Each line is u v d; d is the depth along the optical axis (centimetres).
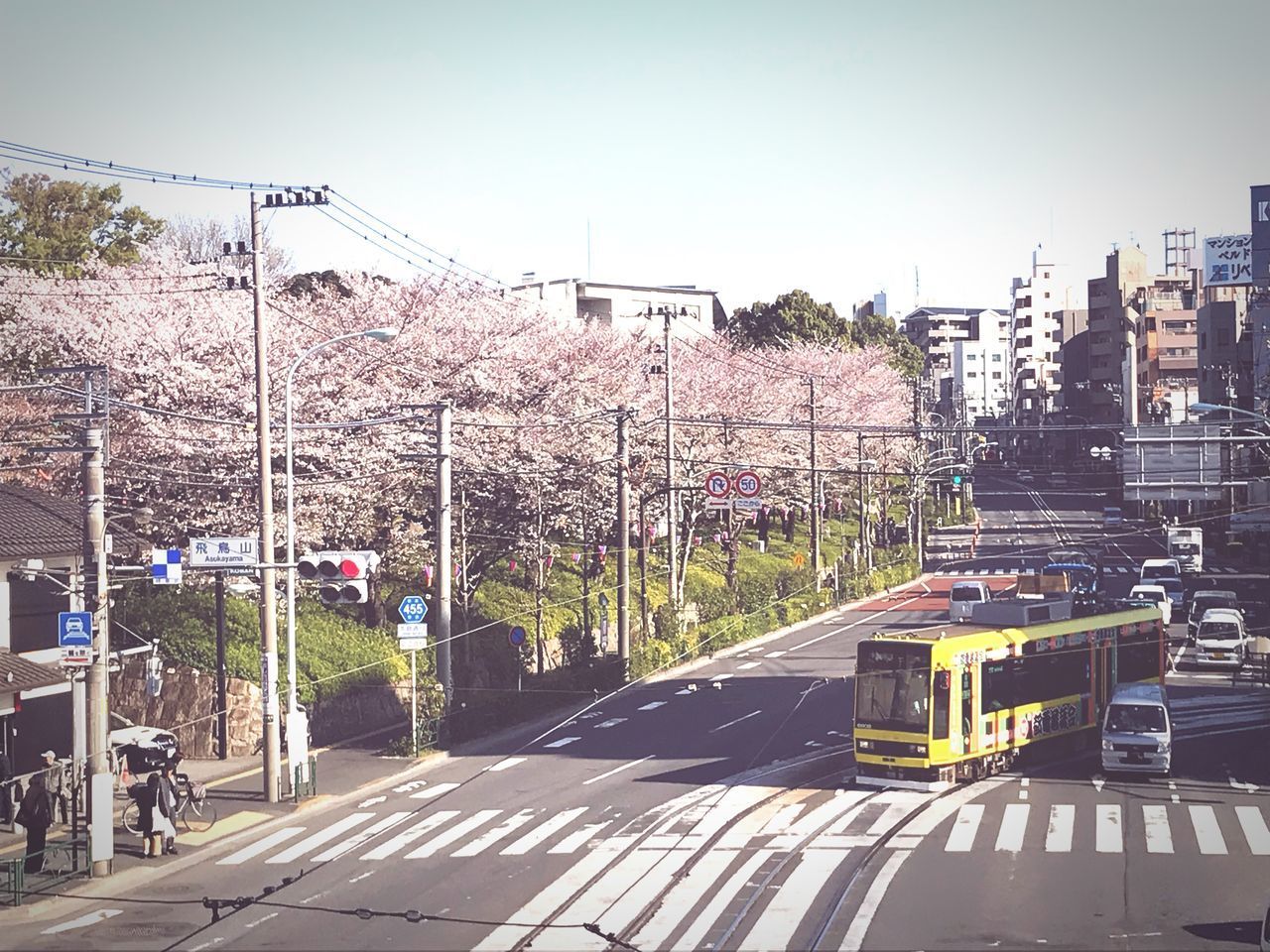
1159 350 14462
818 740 3750
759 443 7406
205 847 2670
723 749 3659
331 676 3859
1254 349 9562
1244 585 7556
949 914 2095
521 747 3788
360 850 2634
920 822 2770
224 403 4294
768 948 1941
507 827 2802
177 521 4262
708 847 2581
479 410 4797
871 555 8750
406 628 3641
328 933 2045
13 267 5844
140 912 2206
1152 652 4050
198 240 8531
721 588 6356
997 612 3506
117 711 3734
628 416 4825
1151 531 10762
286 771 3406
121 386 4409
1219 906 2117
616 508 5297
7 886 2292
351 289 4966
